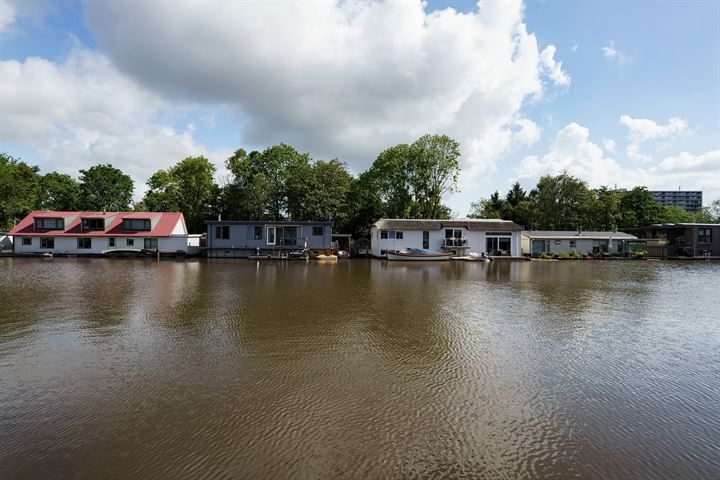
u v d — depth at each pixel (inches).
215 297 543.8
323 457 159.6
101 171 2237.9
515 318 422.6
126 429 181.0
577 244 1761.8
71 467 152.0
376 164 2038.6
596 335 355.6
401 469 151.9
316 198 1841.8
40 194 2209.6
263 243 1565.0
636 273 987.3
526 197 2856.8
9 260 1320.1
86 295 553.9
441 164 1918.1
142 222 1609.3
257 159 2112.5
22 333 345.7
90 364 267.7
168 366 264.5
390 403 210.1
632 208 2397.9
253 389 226.8
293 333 350.3
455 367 266.7
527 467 154.7
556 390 230.7
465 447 168.2
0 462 155.1
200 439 172.9
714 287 704.4
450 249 1573.6
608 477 149.4
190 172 2180.1
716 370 268.2
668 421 194.9
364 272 968.9
